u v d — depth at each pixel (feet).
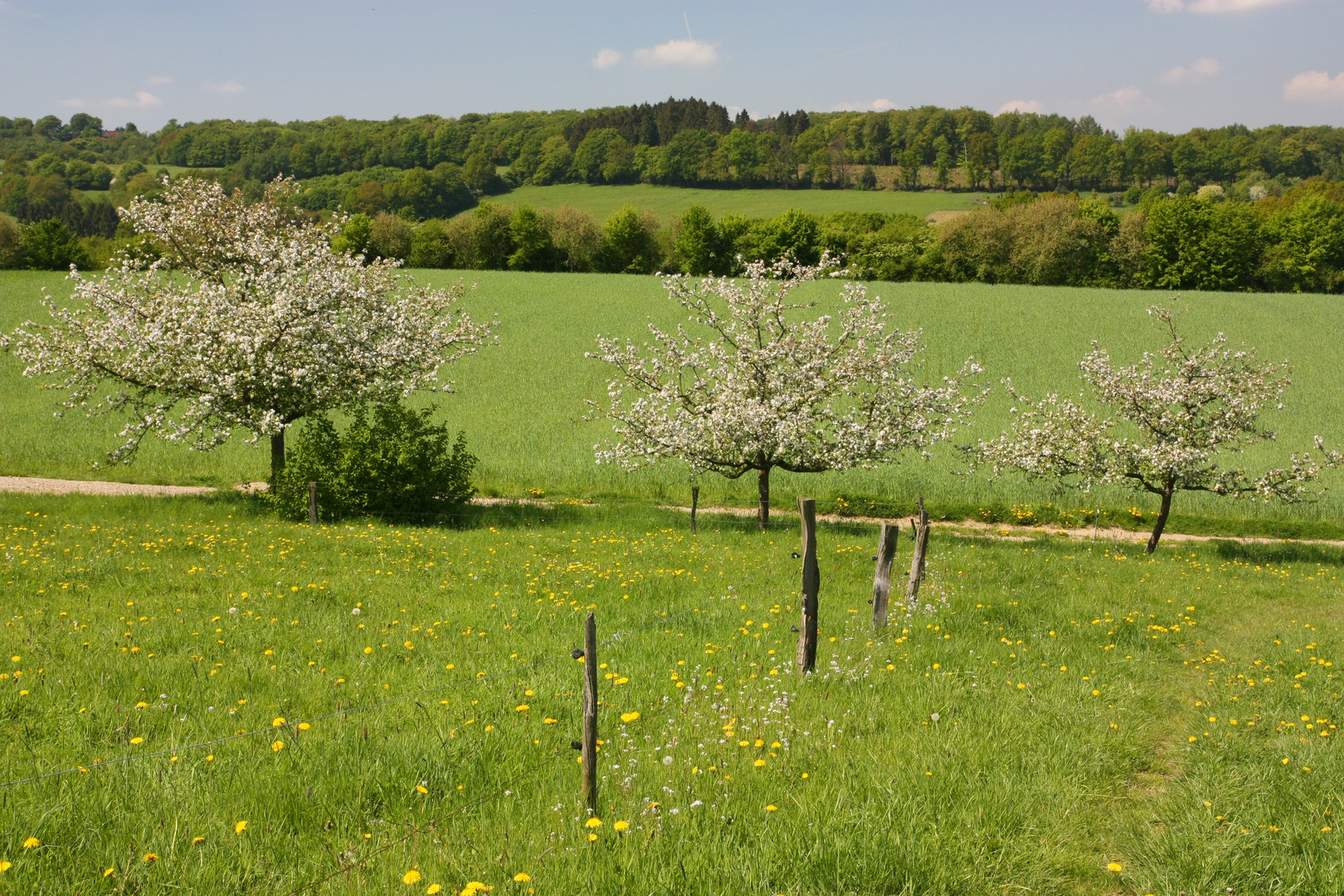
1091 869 17.84
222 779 19.03
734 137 538.06
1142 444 76.13
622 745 22.16
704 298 80.02
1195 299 246.47
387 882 15.05
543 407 136.56
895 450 75.87
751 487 96.02
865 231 366.84
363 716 23.40
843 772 20.95
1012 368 170.71
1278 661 35.65
